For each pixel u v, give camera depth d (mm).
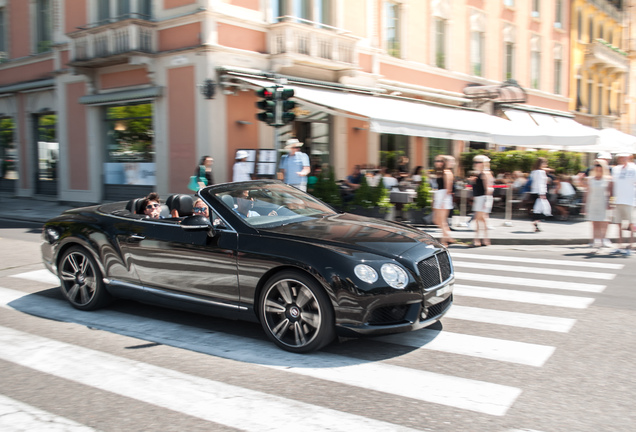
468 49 22594
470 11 22484
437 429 2977
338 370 3857
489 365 3947
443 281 4391
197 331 4793
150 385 3609
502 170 18859
